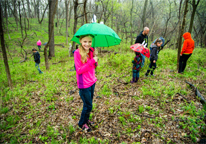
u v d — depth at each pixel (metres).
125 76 5.48
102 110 3.43
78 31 2.28
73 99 4.22
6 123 3.42
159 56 7.47
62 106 3.89
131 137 2.50
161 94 3.70
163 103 3.26
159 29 23.91
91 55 2.47
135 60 4.45
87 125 2.95
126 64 6.82
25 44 18.50
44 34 24.73
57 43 21.09
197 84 4.04
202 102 3.16
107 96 4.07
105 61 8.10
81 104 3.87
